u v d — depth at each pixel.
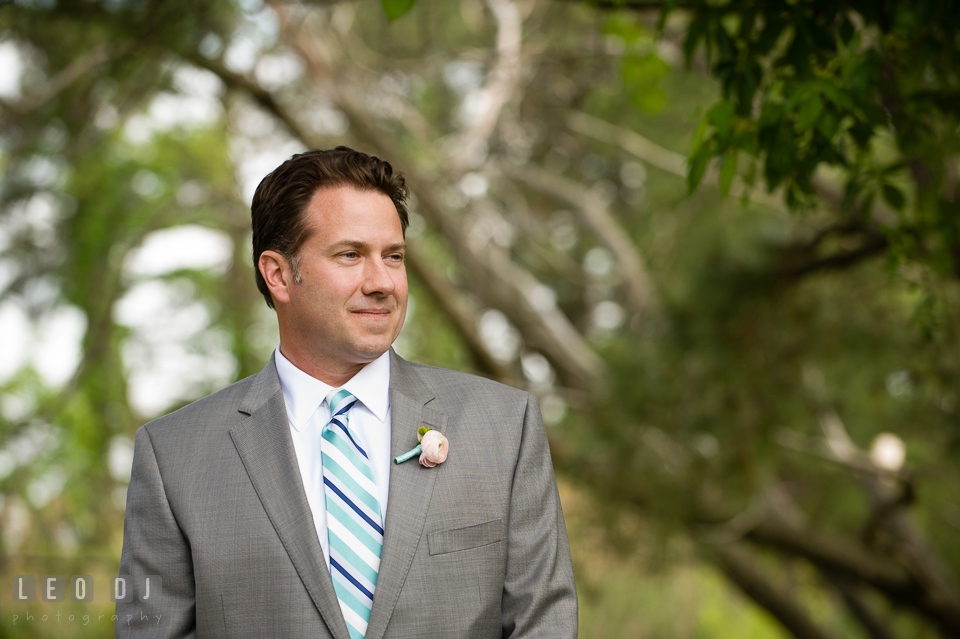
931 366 9.18
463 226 13.09
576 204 16.11
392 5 3.95
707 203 13.54
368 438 2.64
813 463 13.20
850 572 12.36
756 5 3.91
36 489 11.32
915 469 11.02
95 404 12.55
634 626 14.28
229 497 2.53
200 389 13.02
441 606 2.43
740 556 13.76
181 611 2.51
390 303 2.56
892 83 3.97
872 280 10.16
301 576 2.43
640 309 14.10
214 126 13.04
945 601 12.12
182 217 13.26
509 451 2.63
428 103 14.45
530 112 13.49
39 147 10.23
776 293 10.01
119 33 8.43
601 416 10.73
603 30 5.41
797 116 3.67
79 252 11.77
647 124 15.32
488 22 11.53
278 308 2.70
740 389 10.10
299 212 2.54
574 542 11.12
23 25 8.50
